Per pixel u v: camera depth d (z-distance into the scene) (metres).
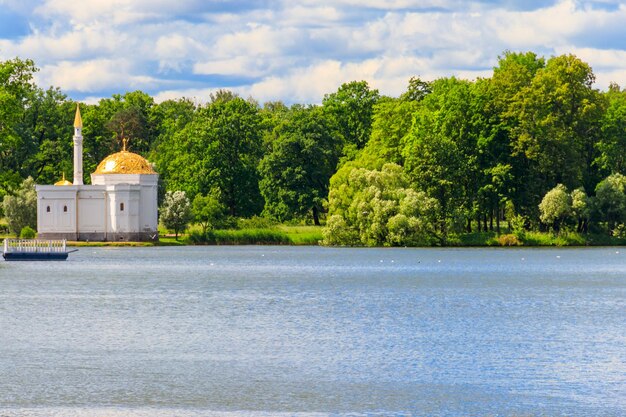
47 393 148.62
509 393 148.38
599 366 166.75
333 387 152.50
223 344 189.50
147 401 144.25
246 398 145.88
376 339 194.88
